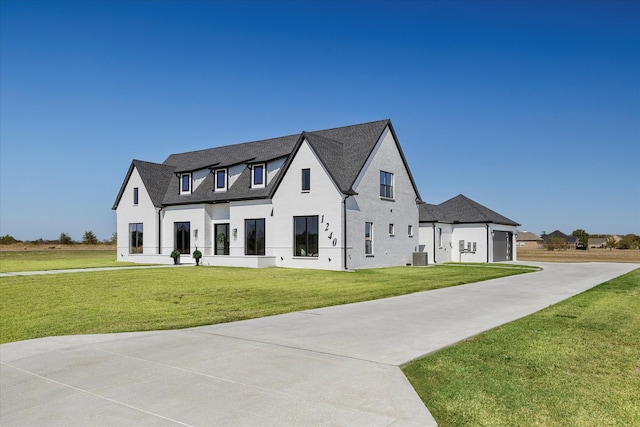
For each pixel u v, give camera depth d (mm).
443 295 15406
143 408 5355
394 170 30156
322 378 6309
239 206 29562
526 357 7328
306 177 26719
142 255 33125
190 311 12078
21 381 6387
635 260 44938
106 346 8211
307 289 16812
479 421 4961
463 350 7762
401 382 6121
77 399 5680
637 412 5207
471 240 39094
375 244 27984
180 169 33312
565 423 4918
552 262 39438
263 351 7766
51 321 10781
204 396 5695
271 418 5023
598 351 7727
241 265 27453
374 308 12508
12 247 75312
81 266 28359
